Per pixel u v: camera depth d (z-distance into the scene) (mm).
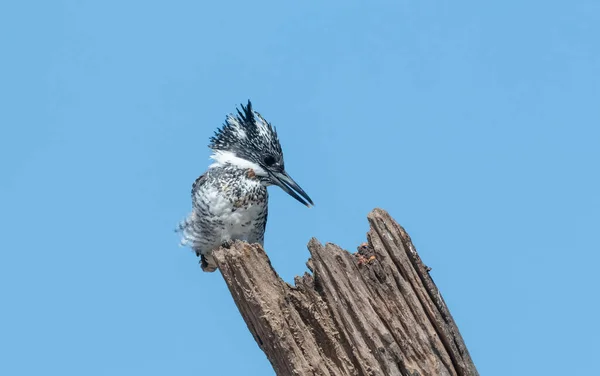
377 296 9633
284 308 9438
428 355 9469
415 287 9688
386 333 9336
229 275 9641
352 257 9719
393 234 9820
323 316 9555
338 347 9422
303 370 9195
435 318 9609
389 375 9219
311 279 9750
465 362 9609
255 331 9898
